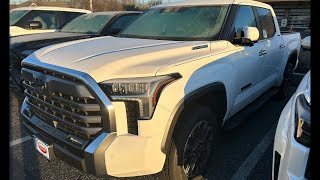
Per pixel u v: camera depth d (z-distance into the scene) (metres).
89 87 2.14
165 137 2.27
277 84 5.00
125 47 2.84
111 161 2.14
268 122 4.52
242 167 3.23
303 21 16.97
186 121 2.49
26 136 3.98
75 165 2.29
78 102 2.22
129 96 2.15
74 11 8.50
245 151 3.60
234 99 3.30
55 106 2.42
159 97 2.20
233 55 3.18
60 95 2.36
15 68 5.02
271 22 4.57
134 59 2.43
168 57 2.61
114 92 2.16
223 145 3.74
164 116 2.23
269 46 4.22
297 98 1.93
